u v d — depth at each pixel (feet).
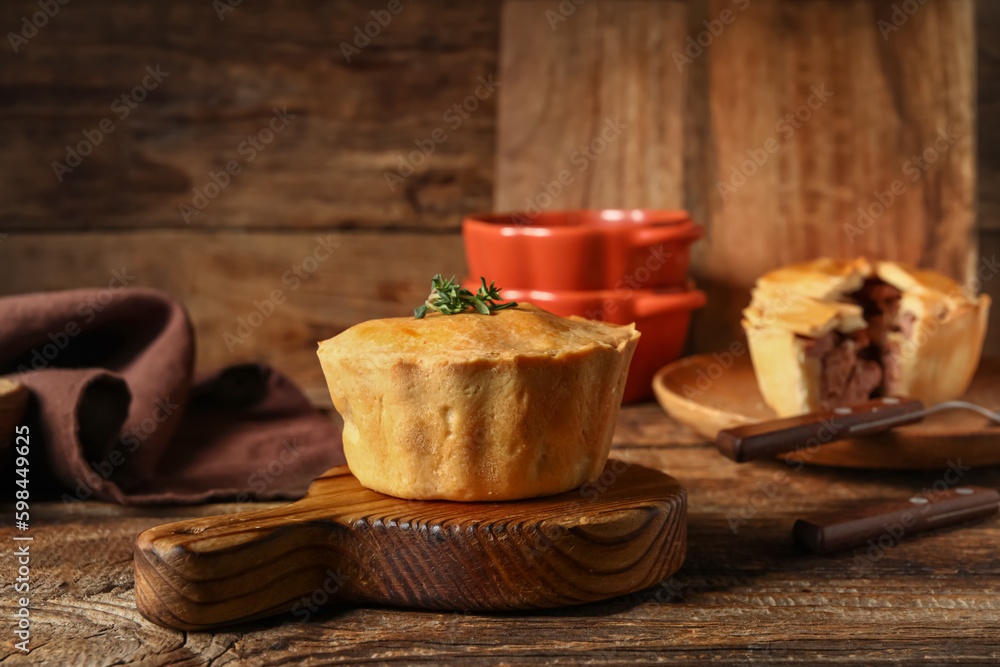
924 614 2.18
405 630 2.15
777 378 2.70
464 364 2.18
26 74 3.18
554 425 2.22
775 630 2.15
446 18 3.21
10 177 3.23
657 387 2.78
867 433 2.48
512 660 2.09
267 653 2.10
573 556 2.17
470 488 2.22
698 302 2.93
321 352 2.27
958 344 2.70
